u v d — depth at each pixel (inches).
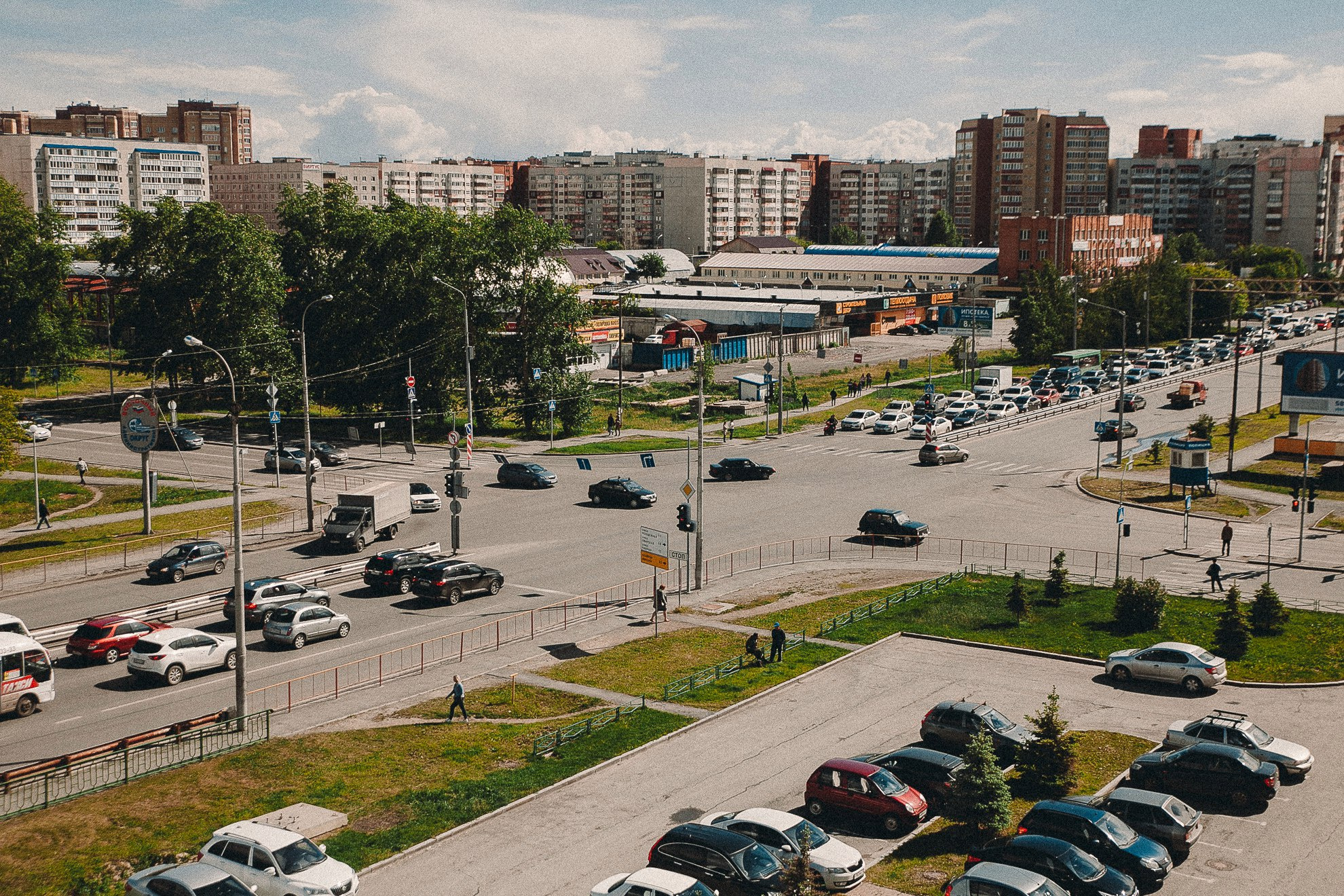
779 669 1845.5
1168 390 4940.9
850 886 1149.7
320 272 4503.0
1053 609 2151.8
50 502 2925.7
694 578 2368.4
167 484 3117.6
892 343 6825.8
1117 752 1505.9
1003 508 2992.1
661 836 1256.8
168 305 4165.8
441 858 1221.7
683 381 5324.8
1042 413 4439.0
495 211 4165.8
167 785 1374.3
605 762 1473.9
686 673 1828.2
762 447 3878.0
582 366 5649.6
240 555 1552.7
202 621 2082.9
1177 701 1704.0
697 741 1555.1
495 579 2262.6
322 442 3656.5
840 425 4220.0
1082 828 1192.2
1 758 1467.8
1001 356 6279.5
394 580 2239.2
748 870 1108.5
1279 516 2869.1
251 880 1108.5
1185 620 2058.3
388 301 4158.5
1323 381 3437.5
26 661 1628.9
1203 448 3034.0
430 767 1459.2
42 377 4429.1
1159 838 1222.3
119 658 1892.2
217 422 4072.3
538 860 1216.8
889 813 1291.8
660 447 3860.7
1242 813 1338.6
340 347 4274.1
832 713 1659.7
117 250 4303.6
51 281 4180.6
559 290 4146.2
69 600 2176.4
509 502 3053.6
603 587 2298.2
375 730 1574.8
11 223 4146.2
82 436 3735.2
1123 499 3075.8
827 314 6963.6
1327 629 2004.2
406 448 3634.4
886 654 1929.1
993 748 1459.2
